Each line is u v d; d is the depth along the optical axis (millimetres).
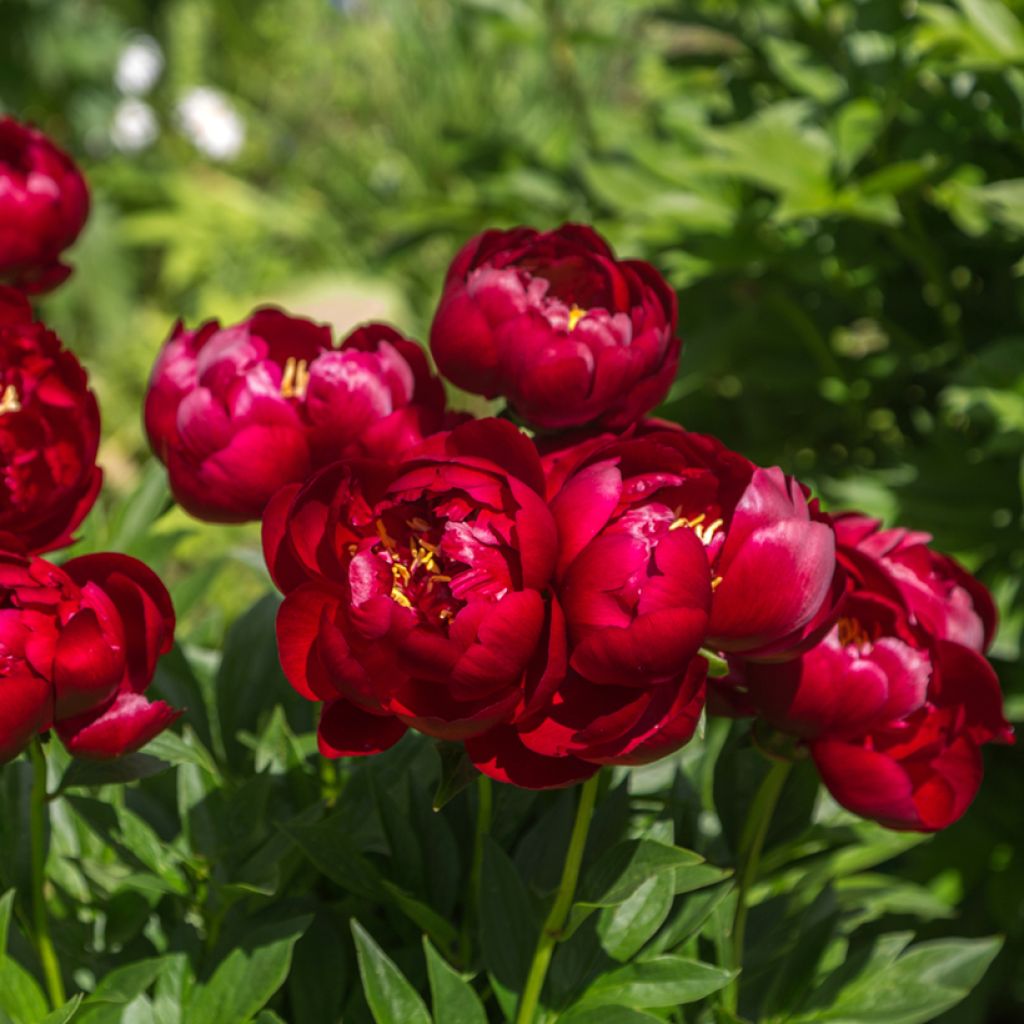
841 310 1923
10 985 880
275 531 773
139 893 1003
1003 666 1701
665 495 790
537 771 754
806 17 1855
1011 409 1476
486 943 917
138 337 4703
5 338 890
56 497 894
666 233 1859
